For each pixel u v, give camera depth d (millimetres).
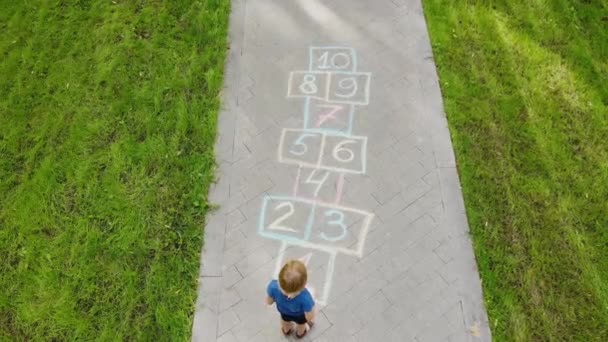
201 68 7945
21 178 7086
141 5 8648
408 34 8297
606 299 6129
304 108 7598
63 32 8391
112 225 6664
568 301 6121
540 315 6031
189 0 8641
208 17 8445
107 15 8547
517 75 7793
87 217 6734
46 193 6926
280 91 7770
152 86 7789
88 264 6422
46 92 7789
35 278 6355
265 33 8359
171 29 8352
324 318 6039
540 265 6320
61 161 7188
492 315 6020
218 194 6891
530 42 8109
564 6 8469
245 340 5953
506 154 7094
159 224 6645
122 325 6047
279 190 6910
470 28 8266
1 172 7133
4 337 6039
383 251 6449
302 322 5566
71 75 7949
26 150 7312
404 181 6945
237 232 6613
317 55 8125
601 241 6492
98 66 8016
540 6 8461
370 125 7422
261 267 6379
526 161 7043
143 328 6023
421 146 7223
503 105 7504
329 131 7375
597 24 8312
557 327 5977
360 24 8438
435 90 7711
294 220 6684
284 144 7277
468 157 7078
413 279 6266
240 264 6402
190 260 6406
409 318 6031
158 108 7570
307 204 6797
